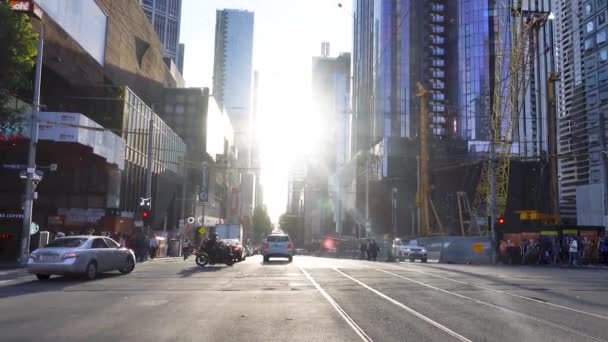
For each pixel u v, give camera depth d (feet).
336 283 57.82
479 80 351.05
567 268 98.68
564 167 317.63
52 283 57.98
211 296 46.60
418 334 30.01
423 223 257.55
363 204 367.66
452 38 366.22
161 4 514.27
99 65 152.56
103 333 30.01
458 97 357.20
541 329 31.68
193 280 61.26
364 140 388.37
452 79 362.33
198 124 266.57
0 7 63.62
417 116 357.20
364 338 28.94
